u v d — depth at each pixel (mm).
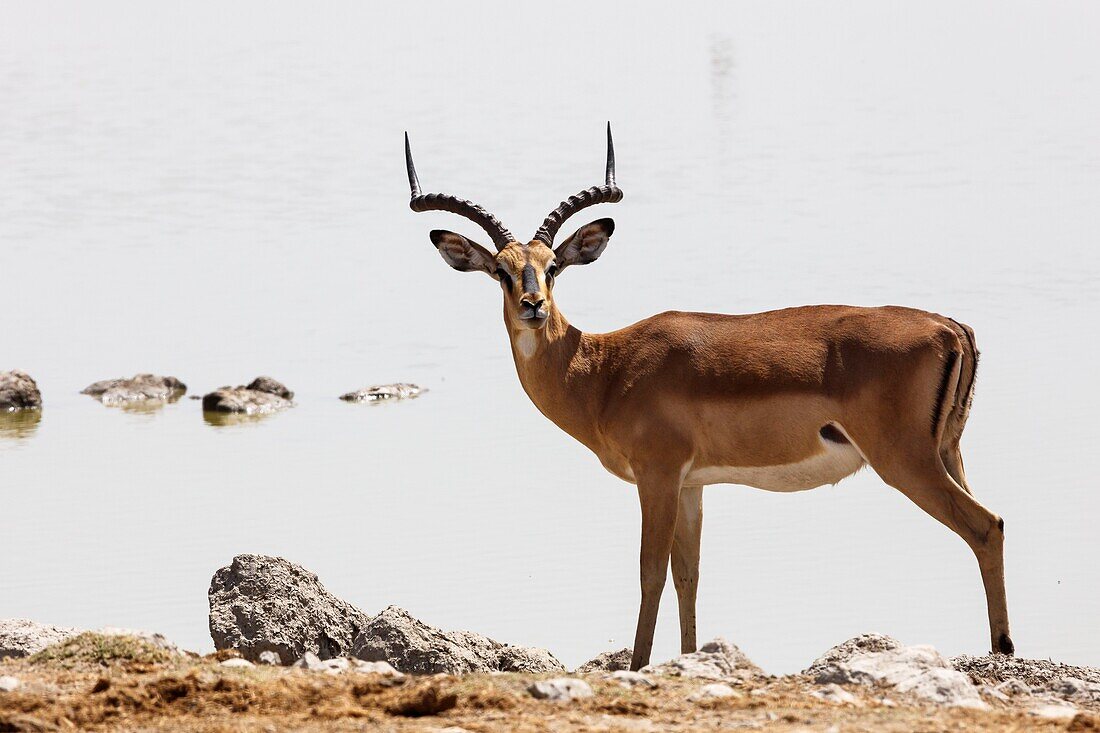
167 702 31719
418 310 113562
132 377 95250
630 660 45594
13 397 90688
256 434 83375
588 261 51219
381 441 80625
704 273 118562
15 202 175375
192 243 145625
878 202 155125
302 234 149250
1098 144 192500
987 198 155250
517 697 32000
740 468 44969
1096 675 39469
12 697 31578
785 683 34938
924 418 42875
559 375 46562
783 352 44156
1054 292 108875
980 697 34062
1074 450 72688
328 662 36438
